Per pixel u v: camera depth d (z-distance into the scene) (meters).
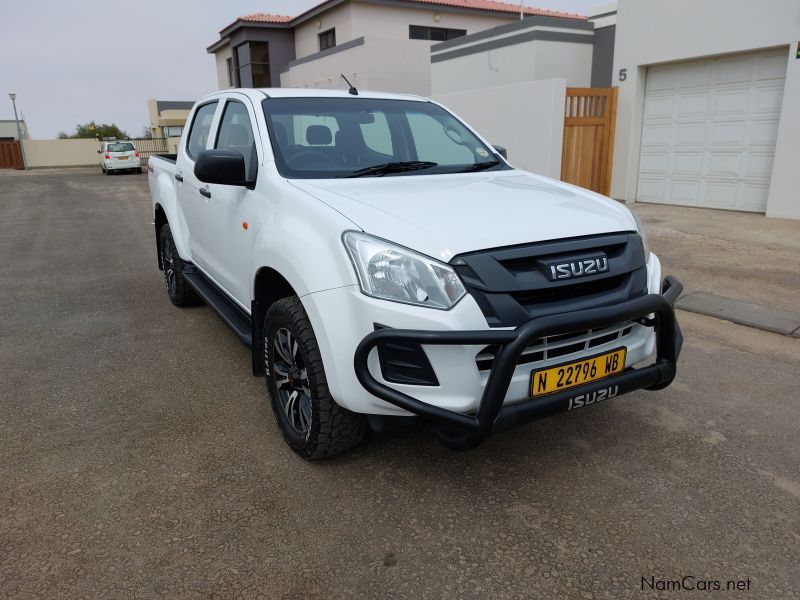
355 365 2.39
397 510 2.59
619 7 10.77
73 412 3.50
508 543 2.39
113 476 2.85
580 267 2.44
